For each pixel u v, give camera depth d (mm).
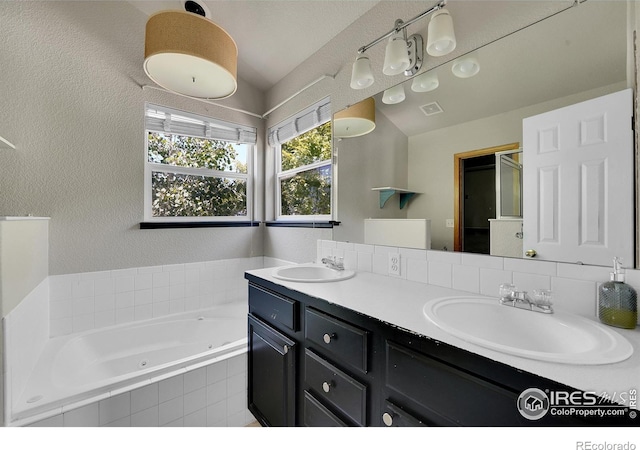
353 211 1764
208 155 2535
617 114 859
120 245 2049
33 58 1715
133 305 2109
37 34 1728
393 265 1494
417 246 1387
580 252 915
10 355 1169
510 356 630
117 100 2018
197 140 2477
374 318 892
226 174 2629
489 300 1015
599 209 884
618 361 589
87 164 1908
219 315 2379
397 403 824
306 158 2355
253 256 2744
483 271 1144
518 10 1072
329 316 1063
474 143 1190
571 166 940
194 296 2398
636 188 825
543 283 986
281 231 2555
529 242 1025
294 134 2391
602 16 895
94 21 1923
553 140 981
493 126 1133
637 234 820
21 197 1685
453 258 1244
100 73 1949
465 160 1219
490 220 1132
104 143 1972
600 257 878
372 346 901
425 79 1366
